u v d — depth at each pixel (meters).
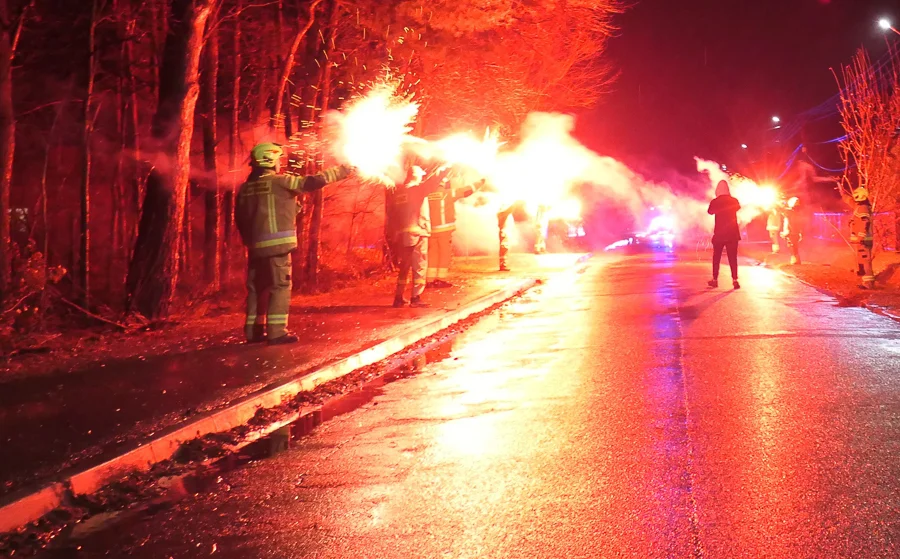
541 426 7.35
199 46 13.51
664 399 8.14
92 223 18.55
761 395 8.15
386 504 5.58
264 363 9.95
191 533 5.24
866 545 4.63
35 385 8.91
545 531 5.00
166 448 6.84
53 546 5.15
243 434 7.50
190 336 12.15
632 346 11.25
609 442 6.75
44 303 12.35
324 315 14.29
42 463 6.19
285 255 11.21
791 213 23.91
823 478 5.71
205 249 16.67
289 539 5.06
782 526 4.92
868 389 8.29
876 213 25.00
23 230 16.08
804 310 14.23
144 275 13.41
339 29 18.09
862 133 24.11
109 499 5.86
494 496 5.63
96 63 15.69
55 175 17.64
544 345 11.75
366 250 24.56
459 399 8.58
